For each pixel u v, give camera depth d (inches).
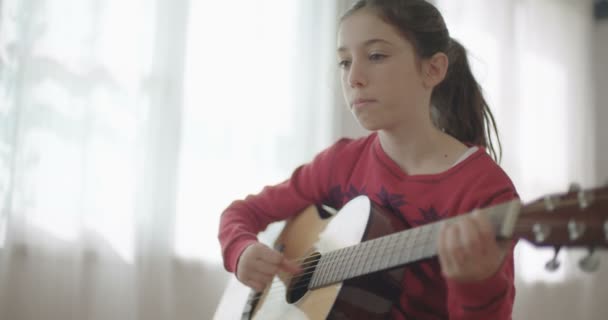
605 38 119.9
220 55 71.9
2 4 58.7
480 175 32.2
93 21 63.5
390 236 29.4
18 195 59.4
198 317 68.4
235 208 44.5
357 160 39.9
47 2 61.6
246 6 73.9
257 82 73.9
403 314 32.3
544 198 22.3
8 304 58.8
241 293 42.8
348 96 34.2
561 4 112.7
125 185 64.4
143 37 66.3
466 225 22.8
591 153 112.8
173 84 67.1
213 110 71.1
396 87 33.1
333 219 37.4
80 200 61.6
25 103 59.9
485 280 24.2
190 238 68.9
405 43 33.6
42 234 60.3
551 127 108.4
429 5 36.5
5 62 58.9
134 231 64.0
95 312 62.0
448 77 40.5
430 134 35.1
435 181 33.4
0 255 57.6
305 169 43.8
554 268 22.2
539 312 101.7
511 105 100.3
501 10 101.0
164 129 66.3
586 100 113.2
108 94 64.5
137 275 63.7
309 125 76.8
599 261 20.7
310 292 34.0
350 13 34.8
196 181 69.7
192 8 71.0
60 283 60.6
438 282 32.6
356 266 30.9
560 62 111.1
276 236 42.7
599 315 110.3
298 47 77.0
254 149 73.2
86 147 62.3
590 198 20.9
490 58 98.5
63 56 62.1
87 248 62.7
